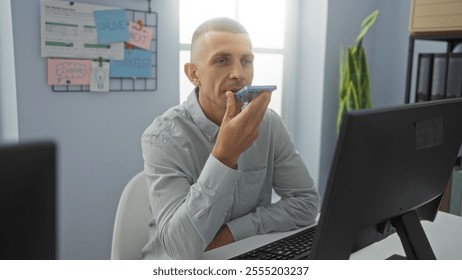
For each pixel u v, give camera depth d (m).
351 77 2.63
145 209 1.20
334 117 2.93
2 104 1.84
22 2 1.78
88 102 2.01
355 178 0.66
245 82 1.14
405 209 0.80
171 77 2.28
